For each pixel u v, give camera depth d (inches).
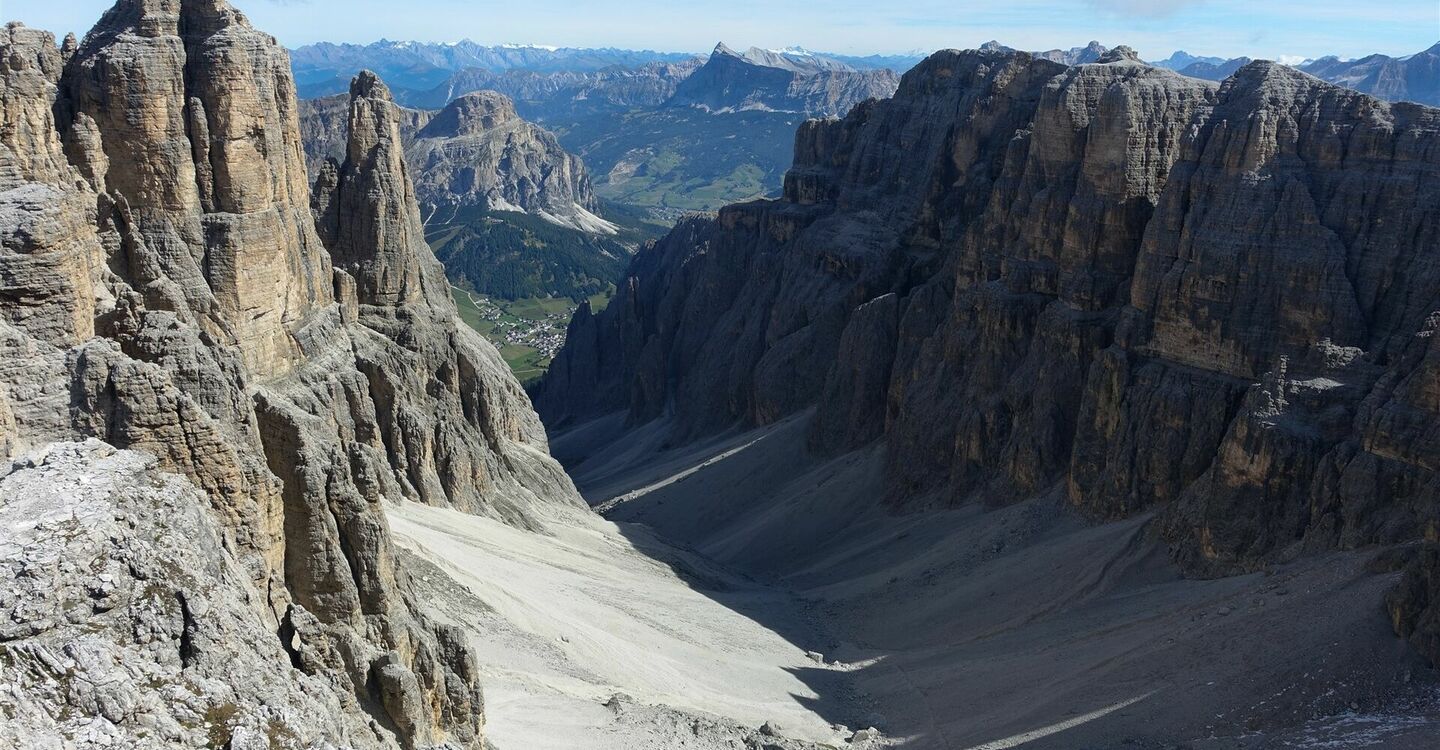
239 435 1756.9
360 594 1920.5
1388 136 4028.1
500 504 4670.3
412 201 5679.1
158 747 1052.5
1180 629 3211.1
